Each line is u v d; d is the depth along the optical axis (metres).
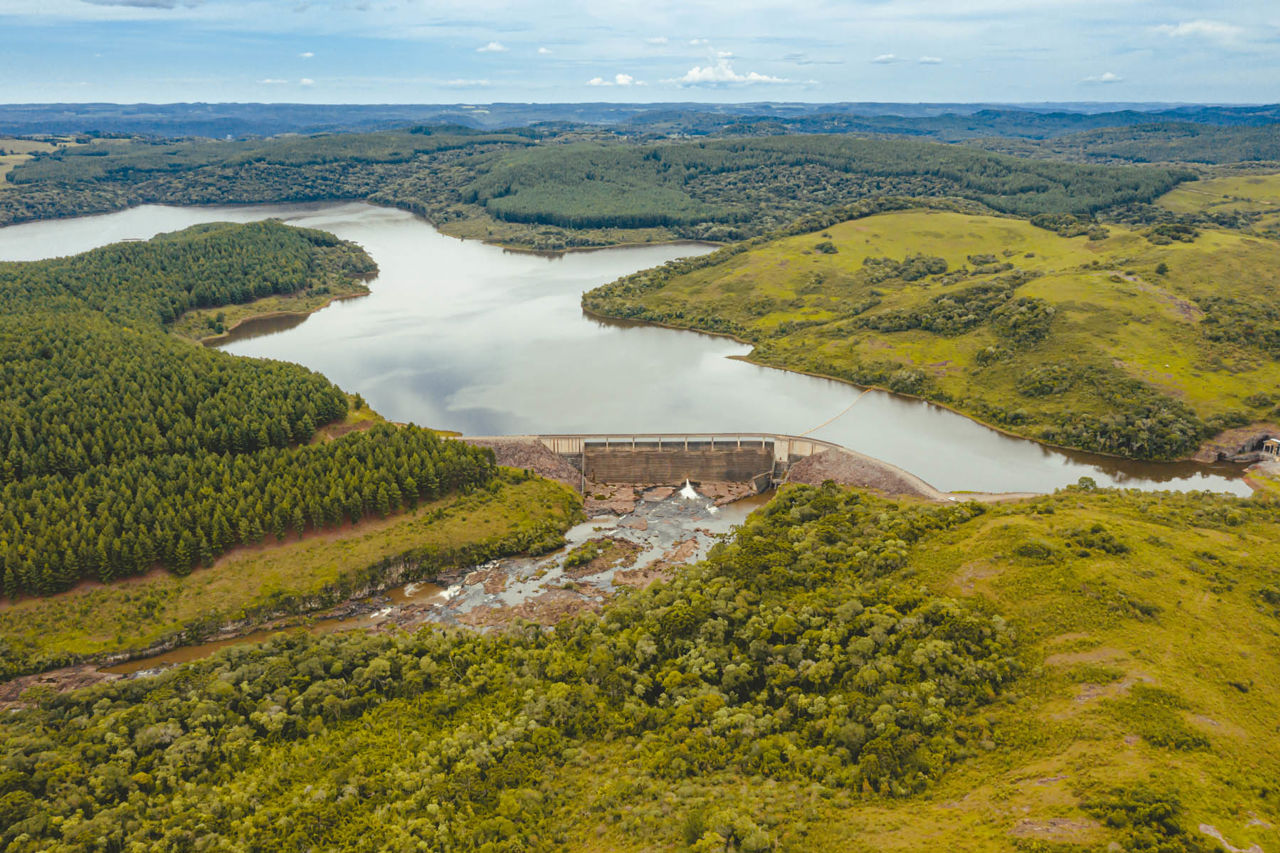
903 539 186.50
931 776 122.69
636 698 147.00
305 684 153.25
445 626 184.88
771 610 165.00
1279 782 113.56
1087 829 105.69
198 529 191.75
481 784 129.38
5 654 169.62
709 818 115.69
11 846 113.94
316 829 121.31
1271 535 178.12
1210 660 137.25
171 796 128.38
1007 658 142.75
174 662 174.88
